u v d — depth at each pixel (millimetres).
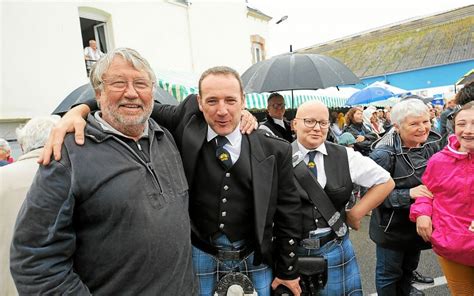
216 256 1671
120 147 1265
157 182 1301
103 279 1186
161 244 1233
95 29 7152
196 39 8625
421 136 2150
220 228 1617
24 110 5594
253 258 1678
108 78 1261
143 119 1313
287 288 1720
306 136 1911
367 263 3814
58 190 1118
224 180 1597
